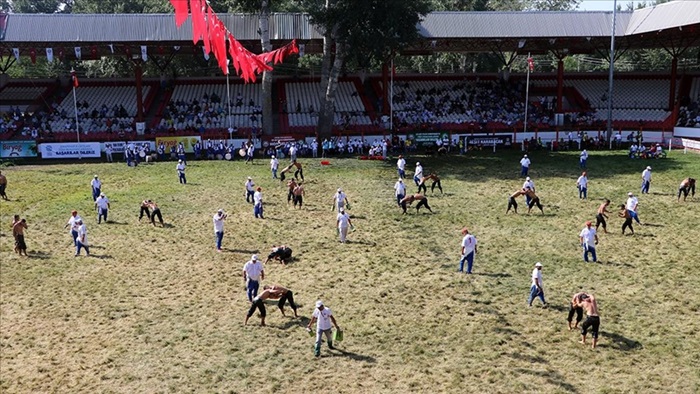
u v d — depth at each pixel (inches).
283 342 710.5
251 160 1815.9
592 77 2465.6
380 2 1755.7
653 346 690.8
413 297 836.0
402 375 635.5
